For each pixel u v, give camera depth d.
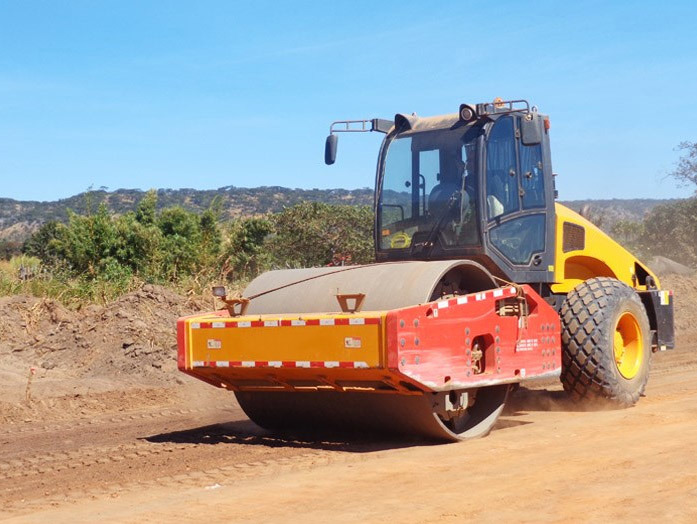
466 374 7.15
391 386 6.88
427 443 7.39
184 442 7.86
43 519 5.27
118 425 8.98
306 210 28.70
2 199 86.75
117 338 12.71
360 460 6.69
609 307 8.78
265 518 5.05
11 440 8.26
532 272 8.61
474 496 5.34
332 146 8.78
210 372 7.72
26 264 16.53
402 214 8.62
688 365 12.84
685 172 30.59
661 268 23.50
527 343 7.86
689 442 6.67
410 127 8.80
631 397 8.93
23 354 12.54
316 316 6.99
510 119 8.54
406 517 4.95
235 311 8.04
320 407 7.82
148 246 20.88
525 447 6.84
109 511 5.39
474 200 8.16
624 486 5.43
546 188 8.84
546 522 4.75
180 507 5.38
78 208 77.94
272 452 7.22
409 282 7.15
